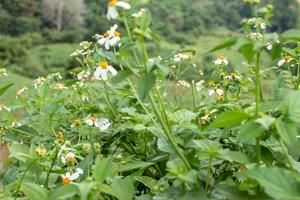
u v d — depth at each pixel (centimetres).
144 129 93
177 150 70
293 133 62
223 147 85
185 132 84
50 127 114
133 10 71
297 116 63
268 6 67
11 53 1149
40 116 116
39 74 1035
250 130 63
